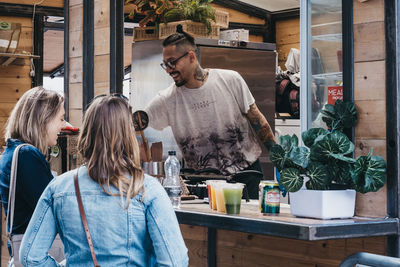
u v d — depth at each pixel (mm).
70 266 1801
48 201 1861
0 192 2541
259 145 4668
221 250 3320
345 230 2346
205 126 4594
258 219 2465
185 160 4660
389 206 2555
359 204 2666
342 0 2754
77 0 4480
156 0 4609
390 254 2549
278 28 7742
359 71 2699
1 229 4613
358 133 2695
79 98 4449
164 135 4746
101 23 4258
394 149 2547
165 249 1771
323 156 2506
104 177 1798
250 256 3168
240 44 4676
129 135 1850
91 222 1774
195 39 4523
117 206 1778
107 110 1837
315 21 3279
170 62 4594
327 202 2447
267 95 4820
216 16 4676
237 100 4602
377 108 2625
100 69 4270
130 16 4883
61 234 1861
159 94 4734
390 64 2572
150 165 3281
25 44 5980
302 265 2918
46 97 2641
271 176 4699
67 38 4566
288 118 5570
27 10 5969
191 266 3498
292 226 2301
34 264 1825
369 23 2662
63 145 4195
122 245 1770
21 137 2574
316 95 3275
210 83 4559
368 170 2508
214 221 2658
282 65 7723
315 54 3285
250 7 7605
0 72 5891
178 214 2844
